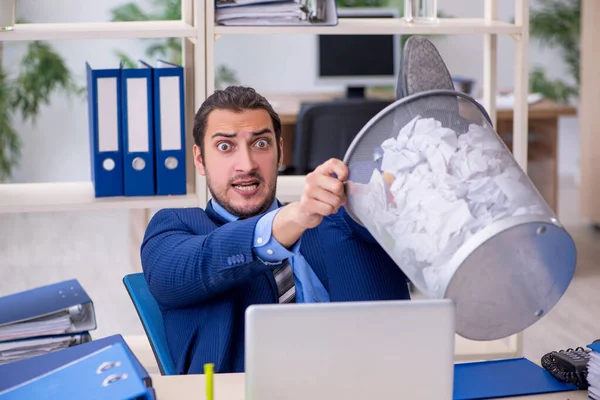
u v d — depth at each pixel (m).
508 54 6.10
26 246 4.71
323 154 3.82
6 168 5.53
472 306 1.09
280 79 6.08
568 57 6.09
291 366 1.05
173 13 5.62
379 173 1.14
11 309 1.57
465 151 1.09
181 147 2.46
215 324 1.64
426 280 1.07
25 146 5.61
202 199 2.46
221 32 2.40
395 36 4.97
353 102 3.77
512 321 1.12
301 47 6.04
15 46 5.38
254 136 1.74
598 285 3.98
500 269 1.05
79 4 5.57
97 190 2.46
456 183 1.05
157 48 5.61
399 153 1.12
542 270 1.07
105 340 1.36
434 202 1.05
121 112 2.43
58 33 2.34
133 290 1.88
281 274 1.74
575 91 6.11
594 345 1.34
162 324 1.79
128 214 5.36
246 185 1.75
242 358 1.65
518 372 1.42
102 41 5.56
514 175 1.09
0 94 5.39
